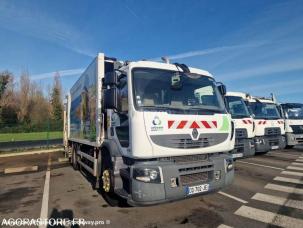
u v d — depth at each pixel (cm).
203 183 473
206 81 584
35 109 4534
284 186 710
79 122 940
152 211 538
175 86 523
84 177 934
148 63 520
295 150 1588
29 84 4566
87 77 796
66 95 1431
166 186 435
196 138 486
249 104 1183
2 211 578
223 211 528
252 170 941
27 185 844
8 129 2795
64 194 702
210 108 550
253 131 1088
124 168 502
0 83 3900
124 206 570
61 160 1404
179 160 472
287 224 461
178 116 473
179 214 517
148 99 479
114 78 504
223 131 533
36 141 2809
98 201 624
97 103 642
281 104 1474
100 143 618
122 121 503
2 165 1393
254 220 480
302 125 1474
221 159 512
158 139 445
